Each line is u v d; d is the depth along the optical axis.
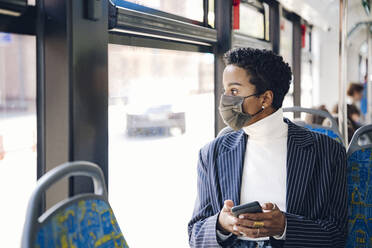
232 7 2.91
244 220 1.21
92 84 1.56
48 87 1.48
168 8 2.20
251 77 1.32
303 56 5.71
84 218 0.92
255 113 1.36
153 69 2.53
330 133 1.76
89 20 1.53
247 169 1.40
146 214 2.59
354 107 4.91
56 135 1.49
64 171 0.87
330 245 1.29
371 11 5.52
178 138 3.02
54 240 0.82
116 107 2.27
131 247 2.25
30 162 1.51
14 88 1.46
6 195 1.51
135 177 2.86
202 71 2.86
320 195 1.35
